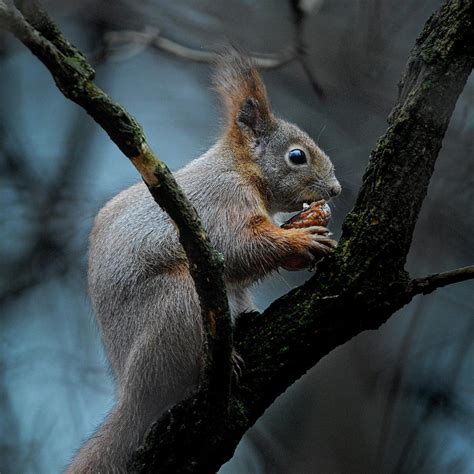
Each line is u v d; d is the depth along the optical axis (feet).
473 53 23.66
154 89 54.75
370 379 43.11
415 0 41.91
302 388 43.65
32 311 47.03
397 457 41.32
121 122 20.27
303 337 24.79
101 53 41.91
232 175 32.48
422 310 40.73
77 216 47.32
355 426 41.70
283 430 43.19
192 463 24.62
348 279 24.32
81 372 45.01
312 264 29.60
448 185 40.45
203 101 54.65
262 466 43.21
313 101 46.32
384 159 24.13
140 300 29.01
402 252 24.18
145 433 25.43
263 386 24.89
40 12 19.53
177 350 28.30
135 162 20.85
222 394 23.70
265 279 34.14
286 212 34.91
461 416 43.39
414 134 23.90
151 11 46.73
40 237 47.19
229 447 24.70
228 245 30.76
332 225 44.06
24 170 49.37
